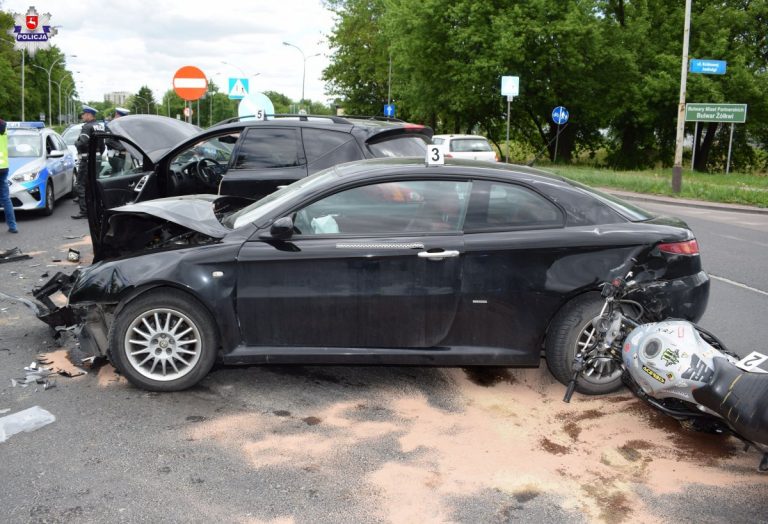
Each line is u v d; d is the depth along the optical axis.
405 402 4.54
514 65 34.53
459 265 4.45
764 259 9.81
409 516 3.22
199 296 4.43
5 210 10.79
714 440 4.07
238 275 4.48
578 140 44.16
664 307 4.52
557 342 4.56
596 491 3.48
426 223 4.55
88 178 5.63
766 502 3.42
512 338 4.54
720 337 6.01
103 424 4.14
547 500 3.39
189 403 4.47
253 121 7.57
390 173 4.64
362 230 4.55
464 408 4.46
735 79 34.78
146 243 5.21
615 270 4.46
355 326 4.52
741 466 3.78
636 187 21.81
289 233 4.38
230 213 5.49
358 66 58.75
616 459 3.82
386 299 4.47
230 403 4.48
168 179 8.03
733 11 36.25
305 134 7.35
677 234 4.65
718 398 3.52
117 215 4.98
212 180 8.44
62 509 3.23
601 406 4.51
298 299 4.49
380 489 3.45
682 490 3.51
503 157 46.66
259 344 4.57
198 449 3.85
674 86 35.16
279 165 7.27
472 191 4.59
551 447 3.94
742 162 43.06
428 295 4.47
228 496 3.37
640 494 3.46
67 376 4.86
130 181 7.63
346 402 4.53
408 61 37.81
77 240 10.30
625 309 4.54
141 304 4.49
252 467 3.65
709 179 25.19
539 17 33.59
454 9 33.88
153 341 4.56
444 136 23.44
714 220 14.71
